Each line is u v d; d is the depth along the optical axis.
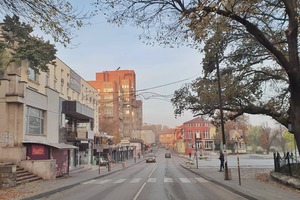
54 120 36.62
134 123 145.88
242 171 31.91
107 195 16.86
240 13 13.78
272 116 24.25
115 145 81.38
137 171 42.28
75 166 46.94
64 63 46.03
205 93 25.81
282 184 18.88
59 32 10.60
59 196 17.17
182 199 14.91
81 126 54.31
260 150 116.88
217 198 15.09
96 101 68.88
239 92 23.59
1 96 28.14
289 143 96.94
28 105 29.94
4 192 17.73
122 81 127.19
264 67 23.58
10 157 27.14
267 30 19.33
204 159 71.81
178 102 28.17
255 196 14.09
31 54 29.70
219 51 22.95
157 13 13.37
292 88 14.70
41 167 26.92
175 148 167.12
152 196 16.08
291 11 13.97
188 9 12.48
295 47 14.34
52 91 36.06
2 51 27.89
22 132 28.39
